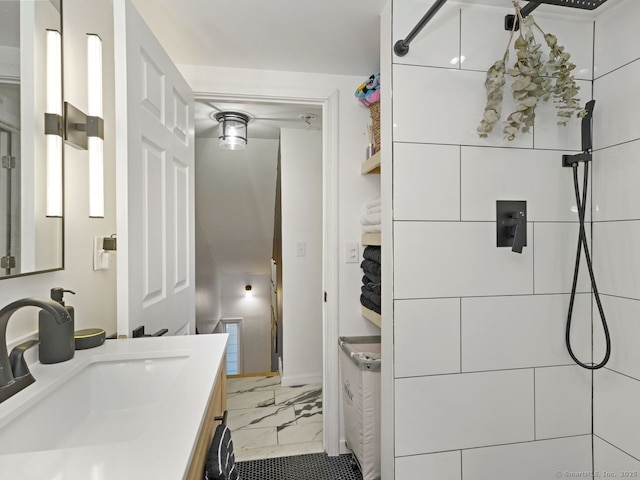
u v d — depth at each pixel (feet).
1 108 2.59
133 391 3.00
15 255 2.70
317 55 5.61
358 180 6.41
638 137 3.97
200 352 3.10
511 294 4.42
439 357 4.24
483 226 4.34
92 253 3.88
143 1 4.27
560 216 4.54
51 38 3.05
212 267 17.30
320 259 9.53
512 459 4.42
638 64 3.97
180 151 5.06
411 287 4.18
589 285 4.62
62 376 2.57
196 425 1.91
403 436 4.17
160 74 4.35
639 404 3.99
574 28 4.50
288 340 9.36
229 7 4.42
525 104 3.94
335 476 5.70
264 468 5.92
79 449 1.68
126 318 3.48
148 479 1.46
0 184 2.57
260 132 10.14
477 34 4.30
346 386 6.02
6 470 1.51
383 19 4.42
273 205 14.10
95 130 3.53
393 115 4.14
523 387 4.45
